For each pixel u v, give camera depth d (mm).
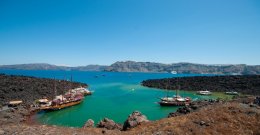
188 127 26984
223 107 32875
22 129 27078
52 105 73938
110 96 109812
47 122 57656
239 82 144500
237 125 27172
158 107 81250
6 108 67938
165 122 30672
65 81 148125
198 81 159750
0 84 98250
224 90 133875
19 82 109938
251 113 30234
